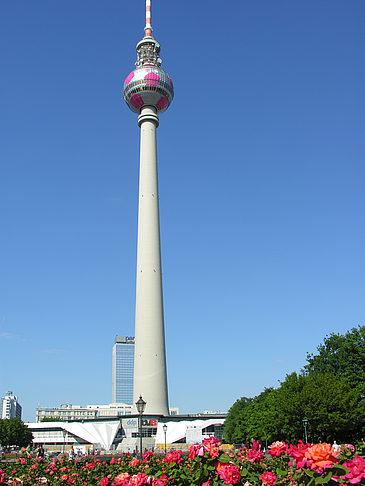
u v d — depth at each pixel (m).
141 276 161.00
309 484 9.84
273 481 12.09
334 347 97.06
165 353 157.88
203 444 13.33
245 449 15.84
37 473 29.28
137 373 153.50
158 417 149.00
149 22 190.88
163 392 152.75
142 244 164.00
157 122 179.00
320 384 85.94
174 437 139.38
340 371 93.50
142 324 156.12
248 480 13.16
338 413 80.00
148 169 171.88
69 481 25.72
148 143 175.12
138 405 48.69
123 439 148.62
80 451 127.25
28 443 173.62
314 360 100.12
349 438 83.25
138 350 155.25
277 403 93.69
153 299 158.12
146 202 168.00
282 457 14.66
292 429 85.50
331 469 9.78
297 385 89.25
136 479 13.09
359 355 90.81
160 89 175.00
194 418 161.25
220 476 12.23
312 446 10.11
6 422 170.12
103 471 29.73
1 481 24.50
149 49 184.75
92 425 155.62
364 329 91.75
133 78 175.25
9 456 115.94
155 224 166.50
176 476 13.19
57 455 81.50
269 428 95.00
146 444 143.50
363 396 86.31
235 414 138.38
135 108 181.38
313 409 81.62
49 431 177.25
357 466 9.62
